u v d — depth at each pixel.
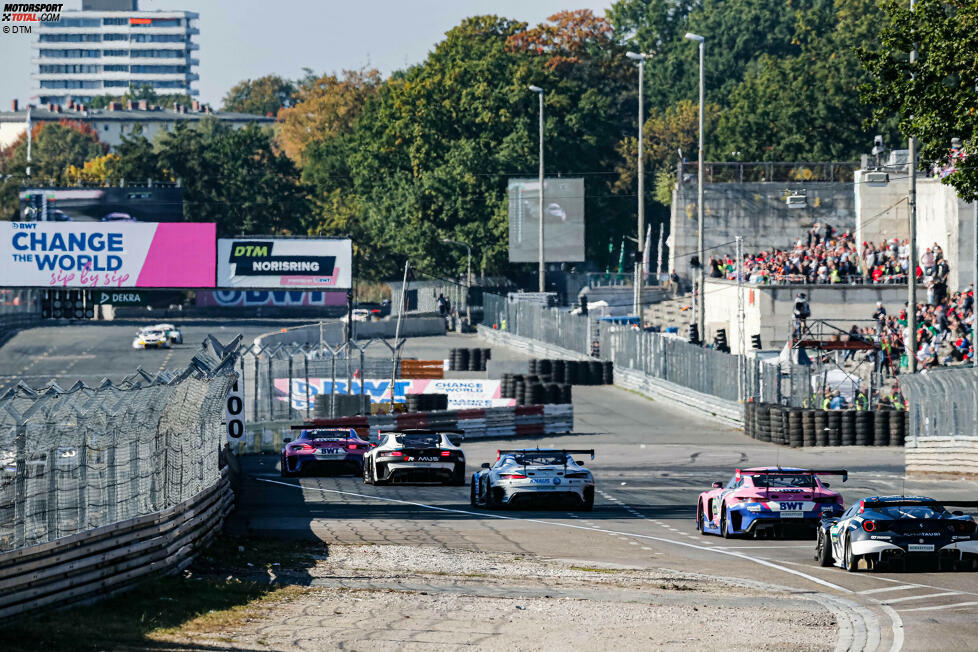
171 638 43.78
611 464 137.25
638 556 68.00
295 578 58.25
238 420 93.62
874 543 59.66
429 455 108.69
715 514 77.00
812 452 149.38
